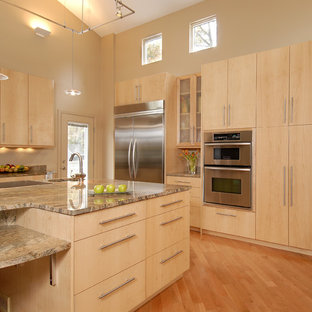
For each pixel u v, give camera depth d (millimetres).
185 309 2033
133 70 5473
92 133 5656
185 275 2604
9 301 1896
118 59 5691
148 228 2064
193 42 4777
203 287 2369
